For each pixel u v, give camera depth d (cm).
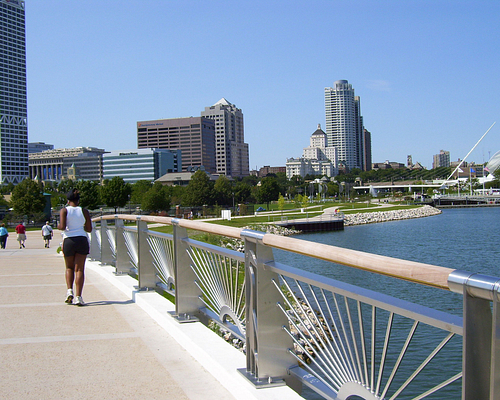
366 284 1748
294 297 296
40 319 546
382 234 5850
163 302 579
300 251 247
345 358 247
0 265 1188
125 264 852
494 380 150
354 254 204
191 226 436
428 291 1548
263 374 313
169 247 592
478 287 148
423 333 545
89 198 8112
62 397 316
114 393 323
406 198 16412
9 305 628
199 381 347
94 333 484
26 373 364
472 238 5016
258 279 315
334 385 262
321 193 18125
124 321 536
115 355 411
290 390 301
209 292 470
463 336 159
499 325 147
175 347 434
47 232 2628
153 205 7838
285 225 6178
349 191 18988
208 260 457
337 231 6512
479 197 15362
